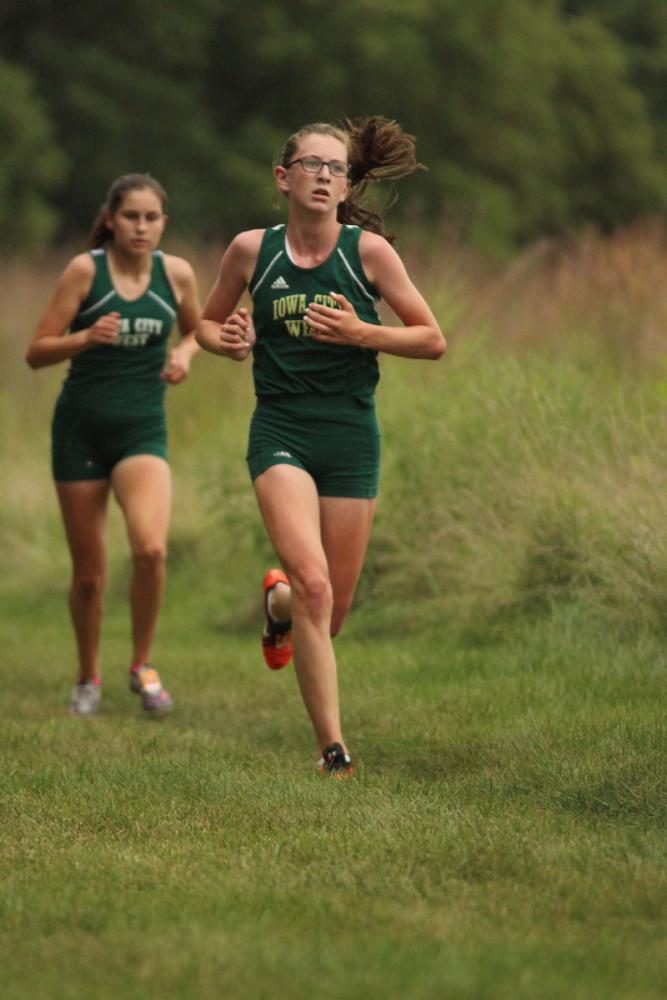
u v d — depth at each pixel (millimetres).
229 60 97312
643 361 32188
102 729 21547
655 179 111188
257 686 25375
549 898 12445
